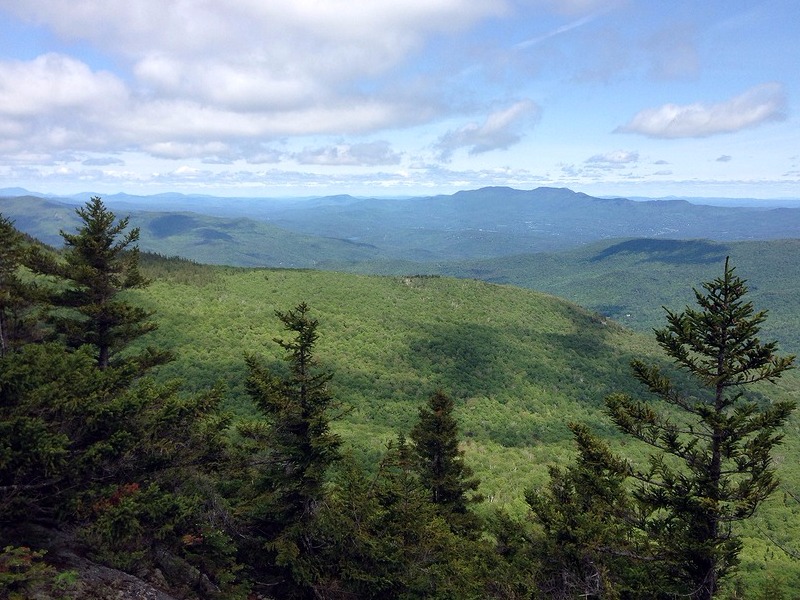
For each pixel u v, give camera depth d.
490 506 52.00
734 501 11.02
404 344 151.00
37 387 9.89
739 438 11.36
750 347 11.09
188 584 12.55
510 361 151.00
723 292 11.59
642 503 12.09
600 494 13.29
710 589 11.83
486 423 105.69
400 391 115.31
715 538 11.45
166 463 12.18
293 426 14.20
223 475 14.55
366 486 15.27
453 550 16.03
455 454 25.47
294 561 13.28
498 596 16.17
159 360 22.80
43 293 20.08
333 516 13.96
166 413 11.80
